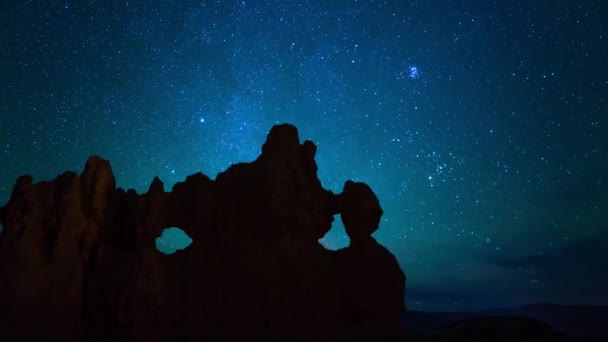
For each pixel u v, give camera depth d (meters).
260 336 12.68
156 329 12.63
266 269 13.93
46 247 13.80
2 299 12.62
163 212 14.50
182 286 13.45
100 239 14.40
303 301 14.02
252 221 14.67
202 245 14.29
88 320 13.09
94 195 14.61
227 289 13.62
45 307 12.86
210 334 12.64
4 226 14.01
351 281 14.87
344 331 13.56
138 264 13.02
